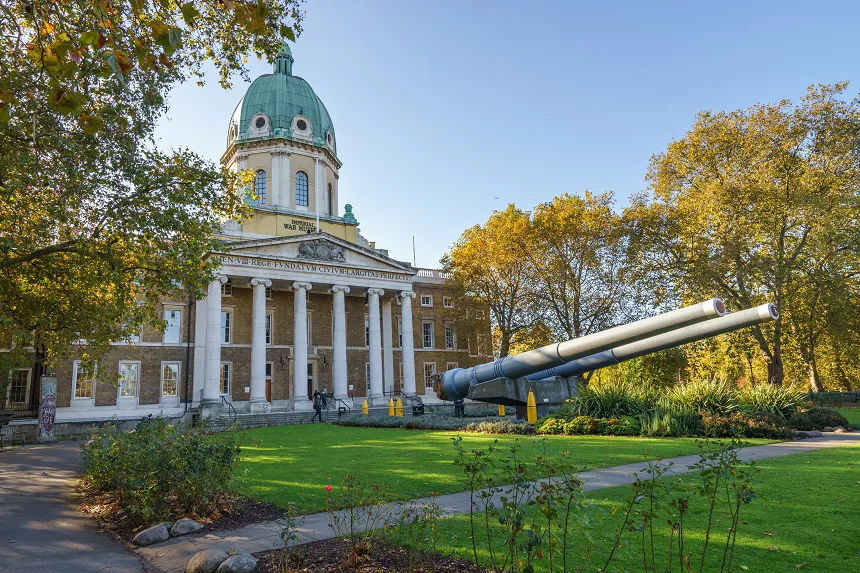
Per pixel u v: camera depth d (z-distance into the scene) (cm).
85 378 3597
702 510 771
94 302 1784
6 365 2492
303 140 4816
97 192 1521
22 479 1423
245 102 4912
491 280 4641
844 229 3070
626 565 560
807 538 634
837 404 3269
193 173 1653
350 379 4603
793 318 3394
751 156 3331
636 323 1570
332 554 663
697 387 2033
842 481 932
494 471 1135
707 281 3212
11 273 1684
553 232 4091
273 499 995
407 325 4522
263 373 3844
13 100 666
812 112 3216
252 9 599
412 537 655
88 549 793
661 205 3772
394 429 2508
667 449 1401
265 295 4344
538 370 2109
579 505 499
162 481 923
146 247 1580
